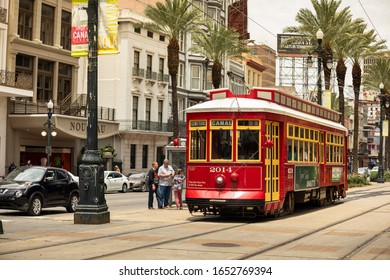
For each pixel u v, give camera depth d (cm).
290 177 2167
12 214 2378
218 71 5253
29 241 1409
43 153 5122
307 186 2388
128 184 4872
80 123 5097
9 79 4428
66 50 5206
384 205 2856
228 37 5231
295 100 2353
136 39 6112
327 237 1557
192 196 1973
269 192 1973
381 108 6544
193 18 4841
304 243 1430
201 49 5638
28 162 4491
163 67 6638
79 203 1858
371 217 2186
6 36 4522
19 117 4706
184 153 2827
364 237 1558
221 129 1955
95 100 1869
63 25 5225
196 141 1998
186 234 1588
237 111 1938
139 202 3312
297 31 5006
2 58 4497
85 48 1903
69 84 5334
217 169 1945
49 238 1468
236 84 8112
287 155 2133
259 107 1931
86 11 1905
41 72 4984
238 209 1958
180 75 6962
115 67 6022
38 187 2314
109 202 3312
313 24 4844
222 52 5272
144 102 6284
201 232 1642
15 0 4644
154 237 1504
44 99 5025
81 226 1777
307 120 2389
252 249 1309
